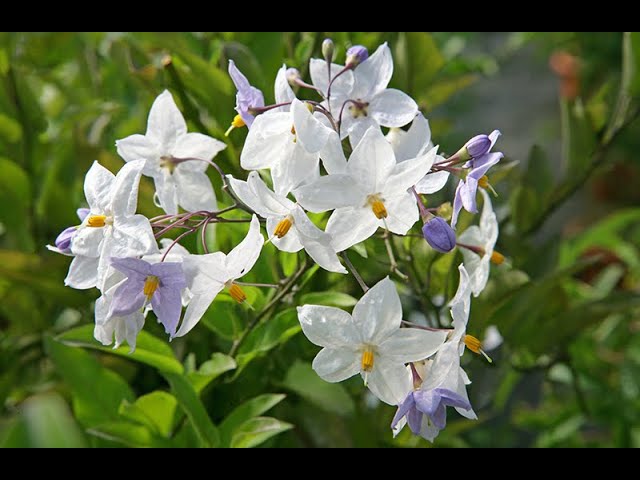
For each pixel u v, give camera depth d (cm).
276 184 24
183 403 28
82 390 30
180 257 24
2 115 35
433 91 37
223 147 27
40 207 34
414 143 26
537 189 36
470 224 30
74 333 28
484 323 32
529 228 36
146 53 34
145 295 23
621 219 45
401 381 24
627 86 35
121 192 24
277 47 34
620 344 42
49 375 34
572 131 36
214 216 25
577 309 33
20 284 33
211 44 35
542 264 35
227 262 24
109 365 32
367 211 24
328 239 24
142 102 34
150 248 23
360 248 27
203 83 31
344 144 27
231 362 28
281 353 30
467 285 24
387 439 33
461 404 24
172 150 27
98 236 24
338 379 24
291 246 24
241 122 26
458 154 24
